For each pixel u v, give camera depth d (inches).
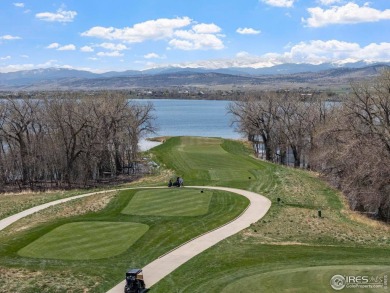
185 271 1160.8
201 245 1368.1
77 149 3004.4
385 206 1785.2
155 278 1118.4
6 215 1863.9
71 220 1633.9
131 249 1326.3
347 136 2193.7
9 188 2837.1
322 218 1656.0
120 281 1106.7
